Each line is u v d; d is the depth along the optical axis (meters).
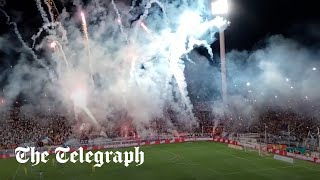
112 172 41.31
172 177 38.78
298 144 48.09
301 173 38.81
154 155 50.53
